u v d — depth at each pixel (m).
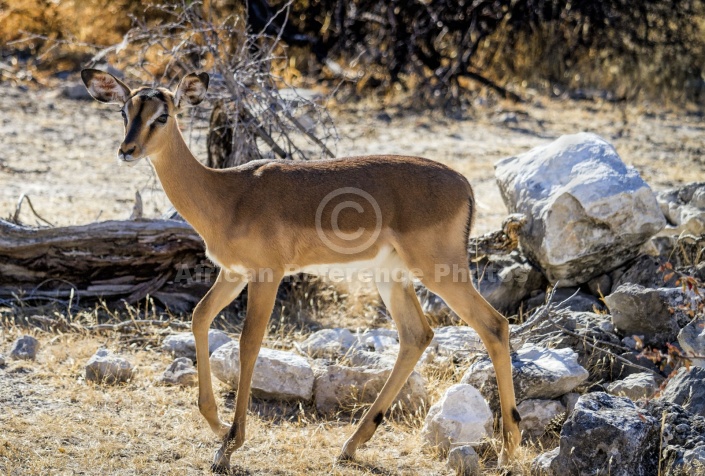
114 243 23.95
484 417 17.47
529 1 59.78
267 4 56.69
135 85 37.50
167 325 23.31
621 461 15.17
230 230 17.23
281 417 18.86
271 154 30.42
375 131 49.28
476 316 17.03
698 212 24.69
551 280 23.50
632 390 18.19
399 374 17.75
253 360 16.84
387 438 18.14
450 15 59.62
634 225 22.05
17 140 43.66
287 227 17.17
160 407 18.86
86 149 43.25
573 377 18.14
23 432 17.28
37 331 22.53
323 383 19.36
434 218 17.12
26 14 57.22
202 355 17.20
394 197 17.27
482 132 50.50
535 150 24.88
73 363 20.58
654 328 20.27
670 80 61.16
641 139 49.41
